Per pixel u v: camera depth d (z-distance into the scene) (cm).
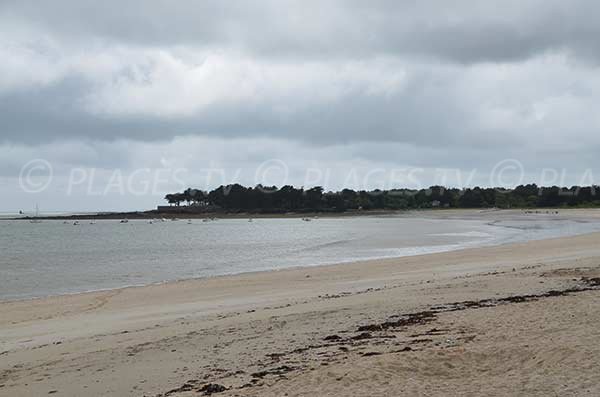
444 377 854
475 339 1064
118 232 10069
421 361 920
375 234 6831
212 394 863
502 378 826
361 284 2322
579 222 8825
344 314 1478
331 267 3138
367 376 864
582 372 812
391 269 2875
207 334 1348
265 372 965
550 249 3659
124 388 972
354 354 1030
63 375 1091
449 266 2870
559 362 862
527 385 787
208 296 2233
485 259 3162
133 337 1399
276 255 4422
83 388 995
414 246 4772
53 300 2305
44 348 1369
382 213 18525
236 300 2067
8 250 5712
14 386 1045
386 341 1131
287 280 2622
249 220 16838
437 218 12962
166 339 1327
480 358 924
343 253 4341
